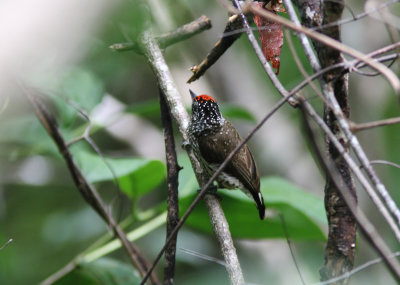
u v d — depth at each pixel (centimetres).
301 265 1297
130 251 740
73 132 1048
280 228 966
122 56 1130
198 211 912
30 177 1333
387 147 1655
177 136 1414
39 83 842
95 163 852
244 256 1328
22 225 1409
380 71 507
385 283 1259
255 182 944
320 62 576
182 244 1283
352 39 1531
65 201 1485
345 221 589
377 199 505
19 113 1081
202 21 792
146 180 882
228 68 1546
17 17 471
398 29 588
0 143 1189
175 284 1255
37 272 1301
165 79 762
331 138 528
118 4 555
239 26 741
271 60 726
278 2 719
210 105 981
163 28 1234
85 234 1366
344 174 588
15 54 486
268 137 1520
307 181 1485
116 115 1154
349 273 548
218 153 947
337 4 549
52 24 496
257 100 1560
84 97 916
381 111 1623
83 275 827
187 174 965
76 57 889
